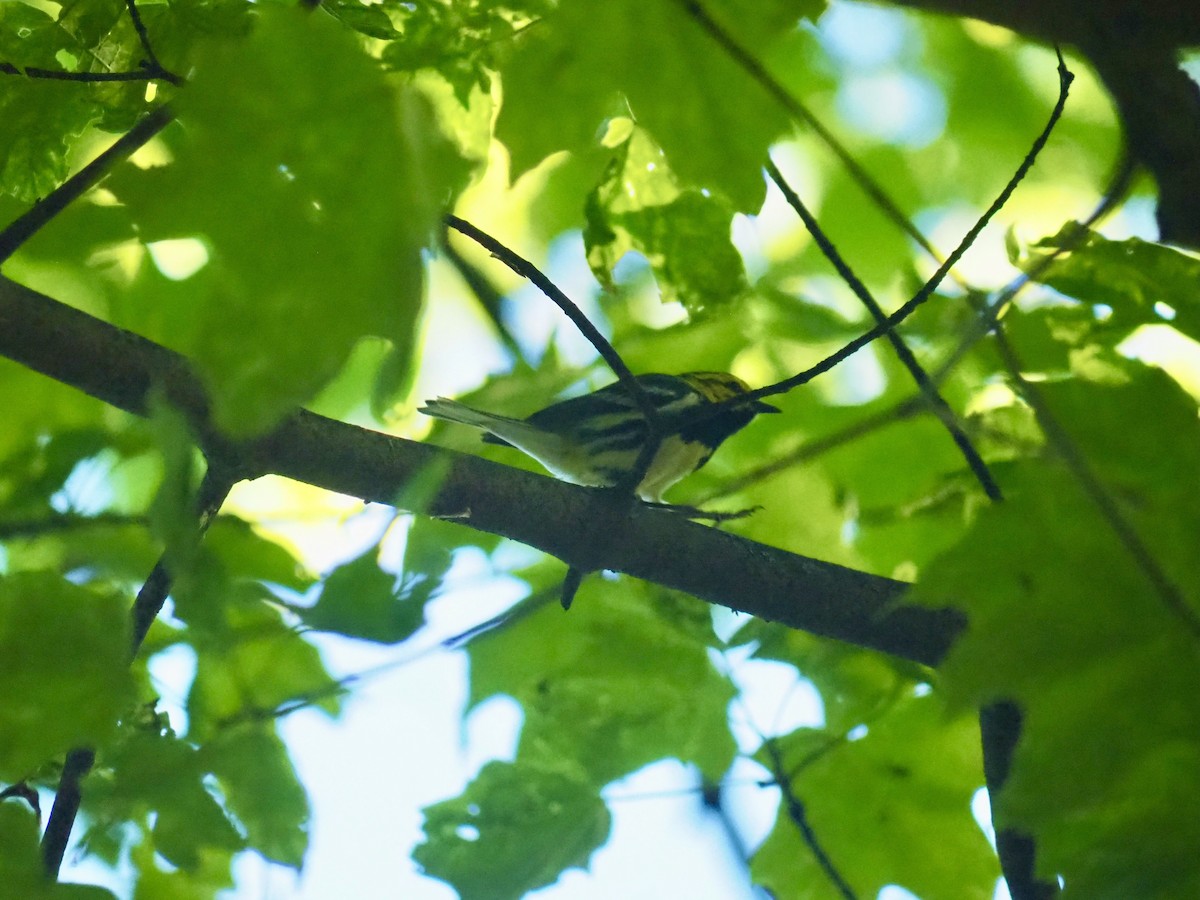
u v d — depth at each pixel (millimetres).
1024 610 3975
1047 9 5180
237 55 2861
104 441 8094
